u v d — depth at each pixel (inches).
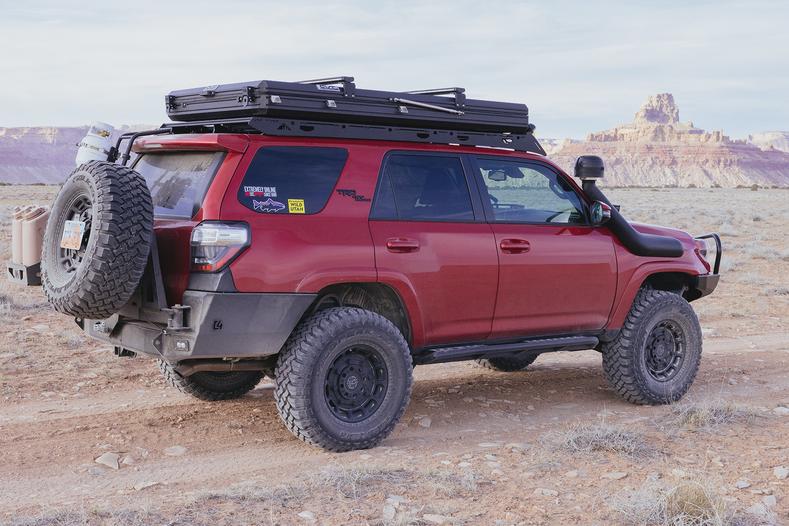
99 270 187.6
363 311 215.6
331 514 166.7
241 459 208.1
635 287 274.1
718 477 192.4
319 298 219.5
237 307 197.3
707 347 386.0
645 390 274.7
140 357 324.8
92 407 254.8
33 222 222.4
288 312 204.1
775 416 257.9
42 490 183.6
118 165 199.5
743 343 398.0
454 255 232.7
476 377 316.5
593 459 208.1
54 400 261.7
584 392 295.7
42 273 208.4
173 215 207.6
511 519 166.4
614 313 271.9
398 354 219.5
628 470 199.0
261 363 217.3
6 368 297.0
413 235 226.2
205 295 194.4
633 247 272.4
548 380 314.8
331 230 212.5
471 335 242.7
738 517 167.9
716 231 1112.8
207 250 195.8
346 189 218.4
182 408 256.8
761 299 537.3
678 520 163.0
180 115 238.5
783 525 165.6
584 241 262.8
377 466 197.6
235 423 241.0
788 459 208.7
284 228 205.3
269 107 206.5
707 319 465.4
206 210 198.2
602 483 189.3
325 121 219.3
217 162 203.9
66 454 209.5
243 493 176.2
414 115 230.5
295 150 212.5
